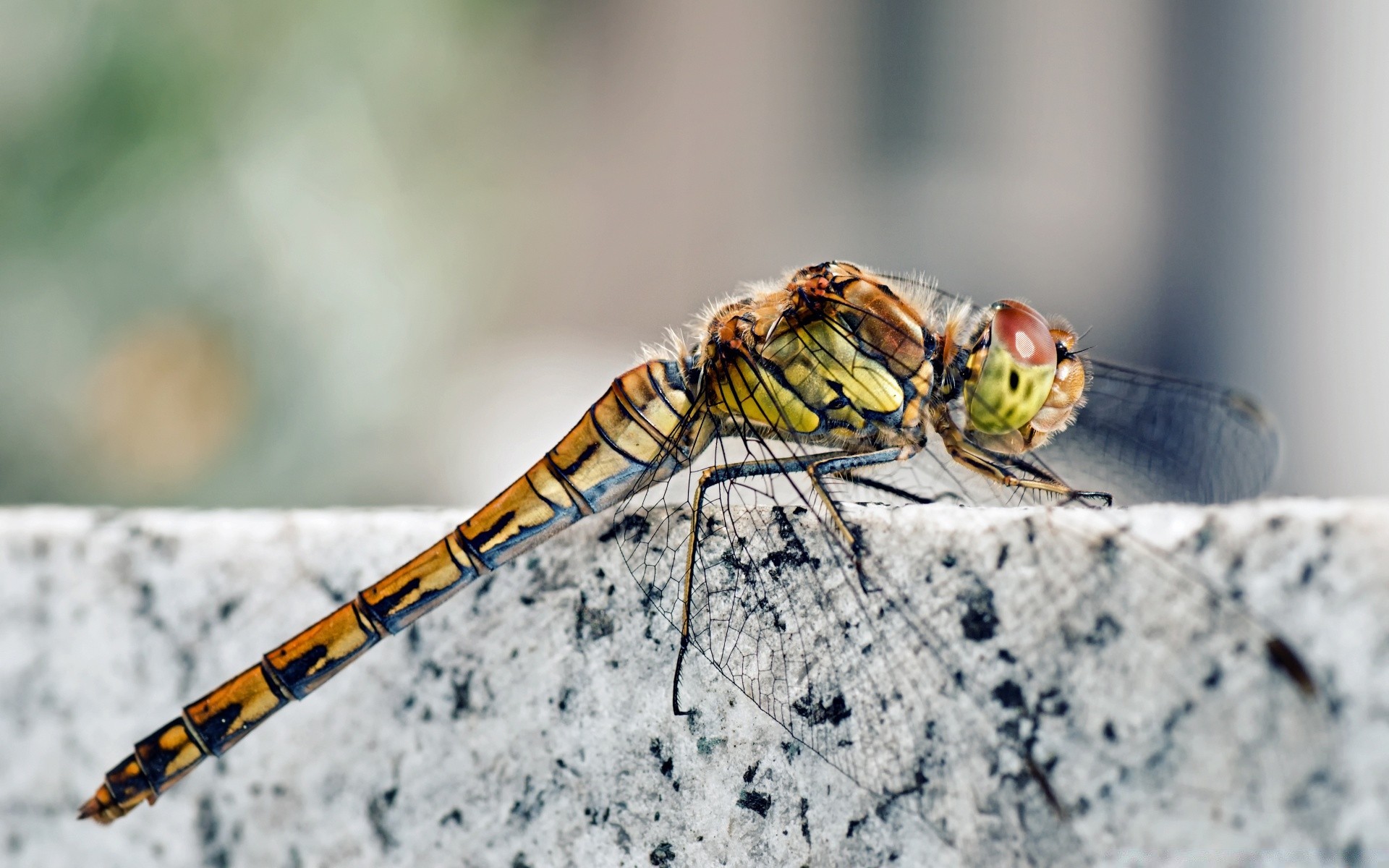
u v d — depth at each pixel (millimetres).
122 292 259
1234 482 160
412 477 325
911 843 142
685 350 151
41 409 259
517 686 146
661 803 144
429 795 147
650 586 146
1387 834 137
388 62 298
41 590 151
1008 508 144
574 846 145
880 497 151
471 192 354
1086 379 153
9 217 252
